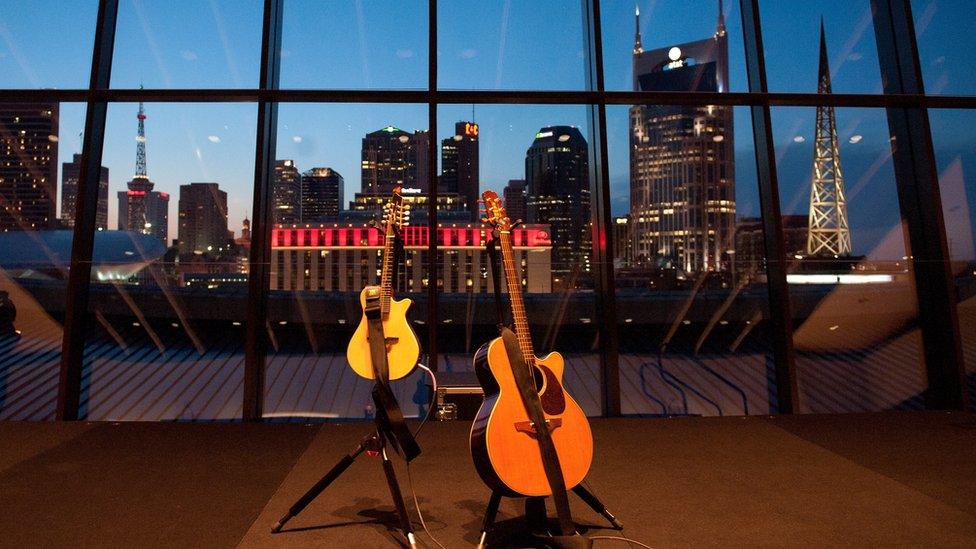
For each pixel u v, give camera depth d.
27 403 3.66
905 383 4.07
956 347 3.95
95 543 1.97
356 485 2.62
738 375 4.00
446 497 2.48
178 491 2.50
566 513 1.85
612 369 3.89
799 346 4.03
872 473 2.74
